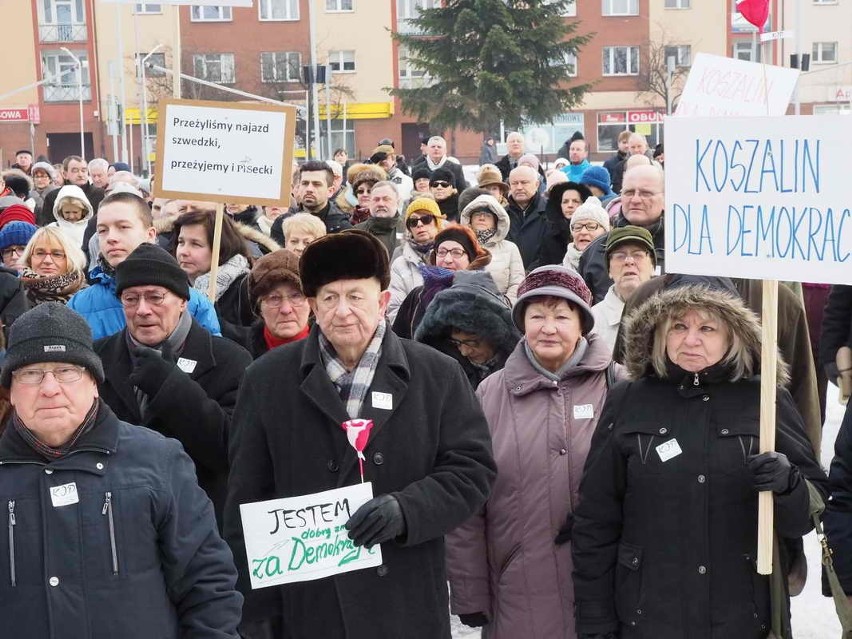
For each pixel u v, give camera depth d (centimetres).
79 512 273
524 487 387
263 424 340
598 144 4959
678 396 345
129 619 273
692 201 352
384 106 4928
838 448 348
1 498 272
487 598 394
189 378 386
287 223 696
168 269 404
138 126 4716
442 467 338
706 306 338
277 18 4831
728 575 333
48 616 267
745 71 632
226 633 287
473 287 466
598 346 401
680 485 335
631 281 554
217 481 397
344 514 324
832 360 591
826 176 329
